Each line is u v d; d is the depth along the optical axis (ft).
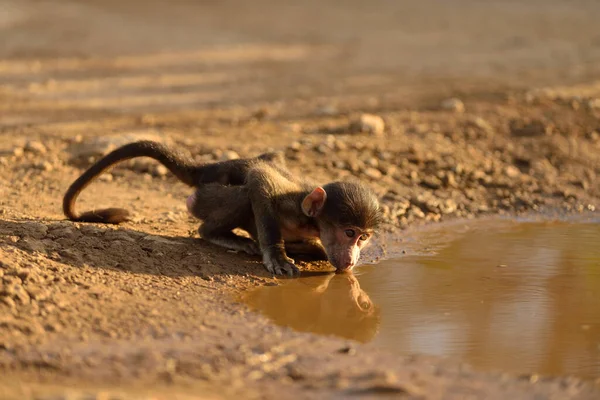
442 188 64.03
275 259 46.34
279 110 87.15
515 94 87.56
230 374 32.91
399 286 44.96
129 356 34.22
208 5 187.93
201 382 32.17
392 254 51.01
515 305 42.06
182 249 47.24
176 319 38.47
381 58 128.16
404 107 85.61
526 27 153.99
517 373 33.65
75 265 42.47
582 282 45.88
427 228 56.95
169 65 121.49
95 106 90.43
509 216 60.54
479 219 59.67
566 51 128.57
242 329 37.91
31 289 38.45
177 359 34.09
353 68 119.44
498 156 70.28
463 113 79.87
